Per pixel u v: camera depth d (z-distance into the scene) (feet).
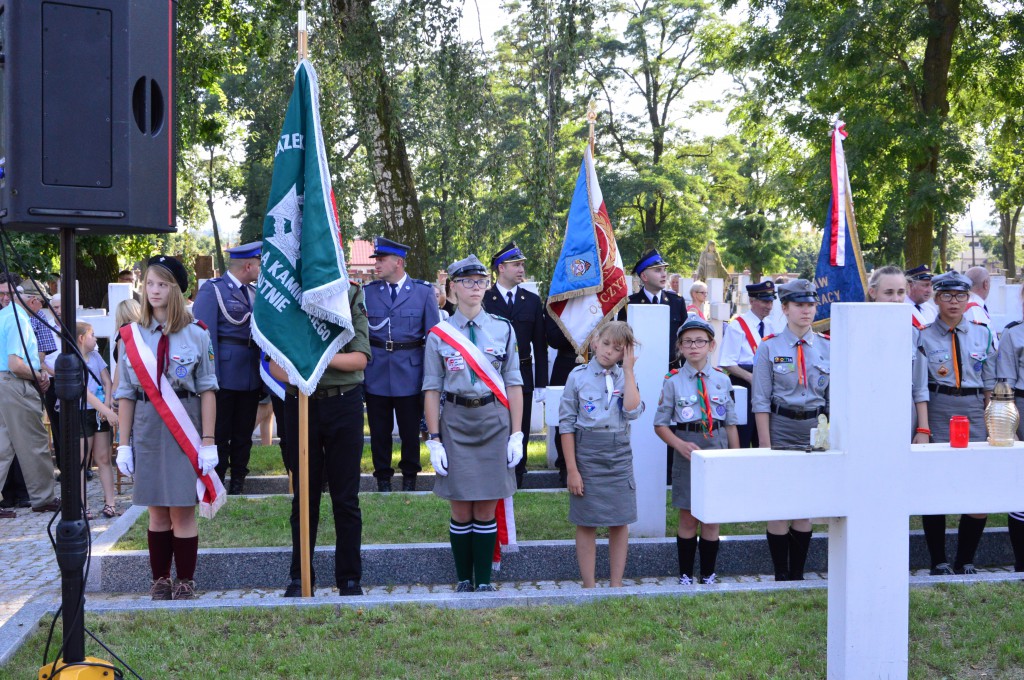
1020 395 22.71
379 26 48.52
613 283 29.01
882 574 12.37
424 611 16.74
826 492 12.13
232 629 16.05
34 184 12.10
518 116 49.37
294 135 18.11
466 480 19.35
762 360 21.35
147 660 14.78
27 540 26.40
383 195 50.75
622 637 15.58
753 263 171.63
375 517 25.26
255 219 124.16
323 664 14.60
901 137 70.44
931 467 12.39
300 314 17.88
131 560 21.40
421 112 52.34
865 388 12.15
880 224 84.38
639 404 20.11
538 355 30.60
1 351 28.96
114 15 12.47
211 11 58.90
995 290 41.98
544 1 47.32
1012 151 86.43
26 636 15.58
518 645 15.30
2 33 12.26
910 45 80.74
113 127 12.48
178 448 18.95
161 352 18.78
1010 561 24.63
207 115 77.25
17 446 29.35
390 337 28.76
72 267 12.76
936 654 14.74
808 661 14.46
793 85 78.54
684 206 146.82
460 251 68.69
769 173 105.19
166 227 13.16
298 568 19.35
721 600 17.19
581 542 20.42
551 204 49.21
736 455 11.94
